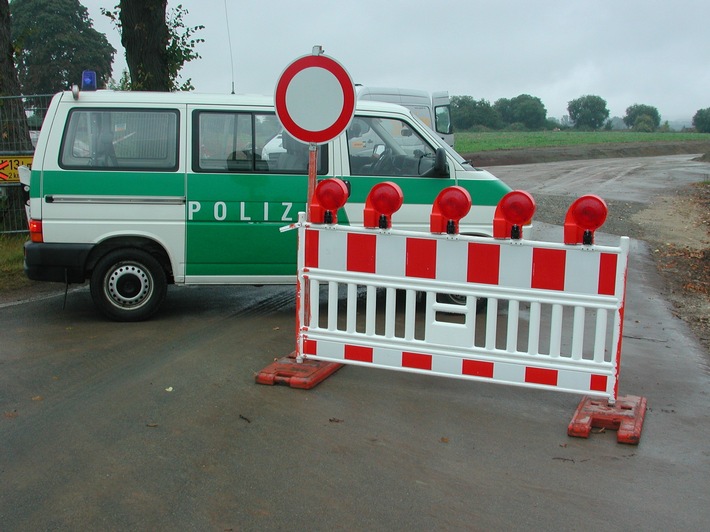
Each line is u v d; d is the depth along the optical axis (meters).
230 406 5.21
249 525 3.66
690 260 12.01
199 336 6.97
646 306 8.68
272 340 6.86
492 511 3.86
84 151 7.30
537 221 15.64
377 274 5.60
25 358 6.25
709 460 4.56
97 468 4.25
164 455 4.43
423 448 4.60
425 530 3.65
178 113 7.37
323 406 5.25
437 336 5.50
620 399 5.30
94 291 7.38
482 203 7.73
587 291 5.09
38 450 4.48
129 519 3.71
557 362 5.22
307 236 5.76
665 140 81.50
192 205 7.38
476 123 109.88
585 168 39.09
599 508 3.92
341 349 5.78
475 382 5.87
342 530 3.63
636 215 18.06
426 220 7.67
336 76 5.65
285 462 4.36
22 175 7.69
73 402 5.26
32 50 59.03
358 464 4.36
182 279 7.52
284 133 7.52
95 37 61.47
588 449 4.67
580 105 123.62
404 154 7.79
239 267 7.56
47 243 7.26
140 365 6.08
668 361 6.60
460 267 5.36
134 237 7.42
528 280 5.20
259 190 7.46
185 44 15.36
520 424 5.04
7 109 11.86
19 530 3.60
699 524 3.78
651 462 4.50
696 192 24.89
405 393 5.57
